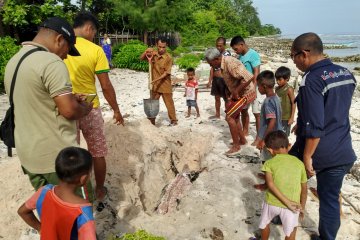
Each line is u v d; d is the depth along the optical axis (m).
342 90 3.31
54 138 2.89
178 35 36.41
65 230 2.47
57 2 18.70
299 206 3.45
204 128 7.60
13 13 16.50
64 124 2.92
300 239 3.98
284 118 5.46
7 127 3.00
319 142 3.43
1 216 4.05
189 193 4.89
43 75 2.70
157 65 7.51
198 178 5.38
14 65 2.80
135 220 4.27
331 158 3.43
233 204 4.60
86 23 3.92
